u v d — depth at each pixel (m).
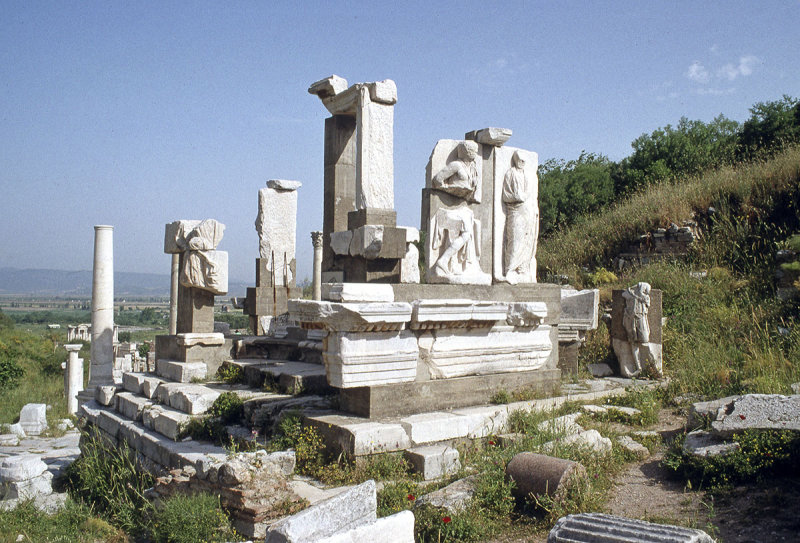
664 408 8.70
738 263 13.97
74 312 123.06
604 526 4.09
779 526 4.92
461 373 8.14
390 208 9.55
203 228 10.59
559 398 8.80
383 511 5.61
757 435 6.15
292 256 12.64
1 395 19.97
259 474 5.96
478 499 5.59
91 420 10.73
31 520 8.07
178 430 8.29
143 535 6.90
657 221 16.33
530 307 8.55
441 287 8.28
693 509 5.46
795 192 14.53
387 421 7.10
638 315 10.48
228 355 10.90
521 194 9.21
